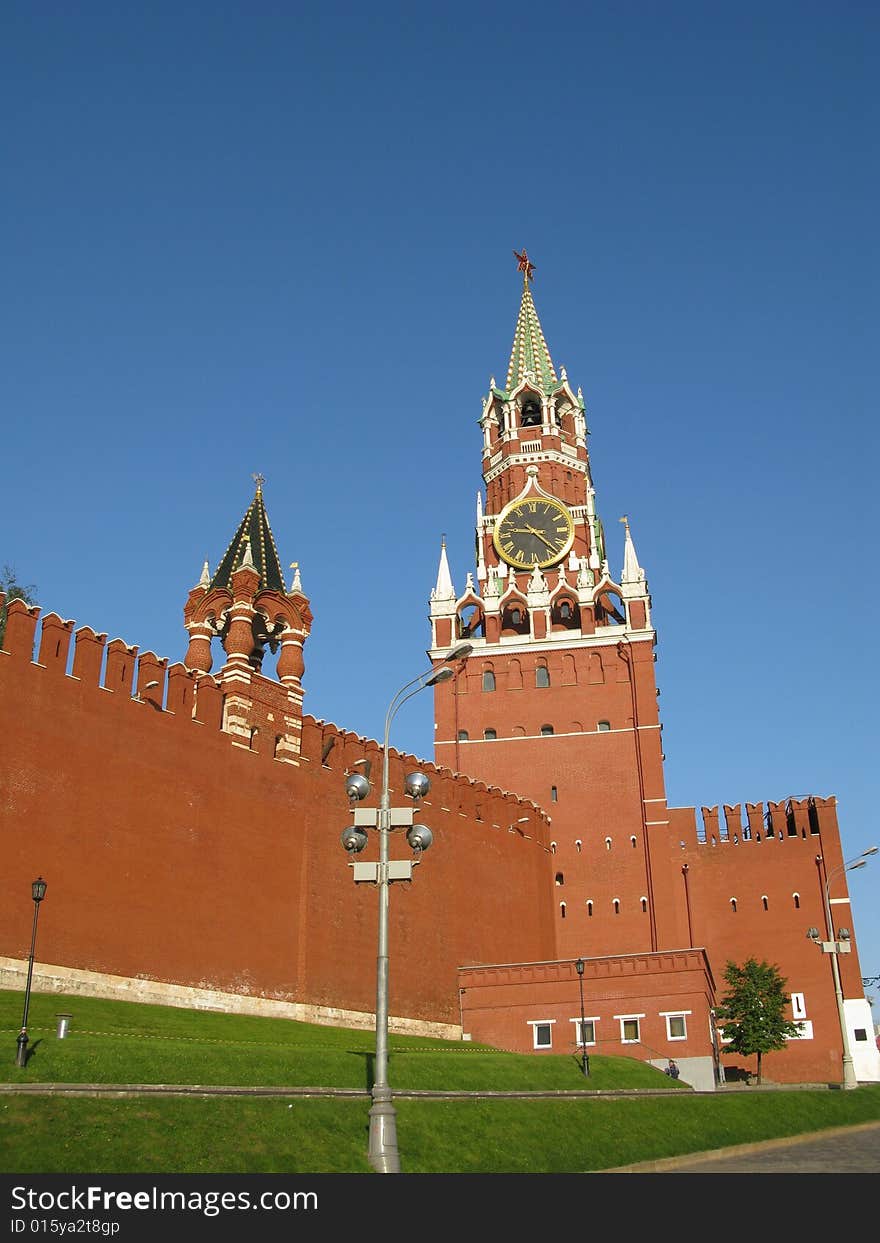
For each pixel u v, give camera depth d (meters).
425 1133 37.94
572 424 111.12
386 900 35.75
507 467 108.19
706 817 91.56
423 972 72.25
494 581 101.38
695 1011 68.88
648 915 87.81
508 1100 44.12
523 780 93.44
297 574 71.44
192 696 62.16
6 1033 39.81
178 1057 39.66
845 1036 66.38
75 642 56.09
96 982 52.84
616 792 91.69
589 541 103.75
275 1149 33.12
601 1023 70.50
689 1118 48.25
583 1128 43.28
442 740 95.81
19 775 51.88
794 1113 53.34
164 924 56.81
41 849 52.00
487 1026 72.94
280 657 69.75
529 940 83.44
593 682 95.44
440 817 78.06
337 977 65.81
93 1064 36.81
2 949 49.47
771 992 78.69
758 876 89.06
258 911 62.19
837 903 86.94
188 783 60.22
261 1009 60.69
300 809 66.69
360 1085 42.16
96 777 55.34
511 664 97.31
